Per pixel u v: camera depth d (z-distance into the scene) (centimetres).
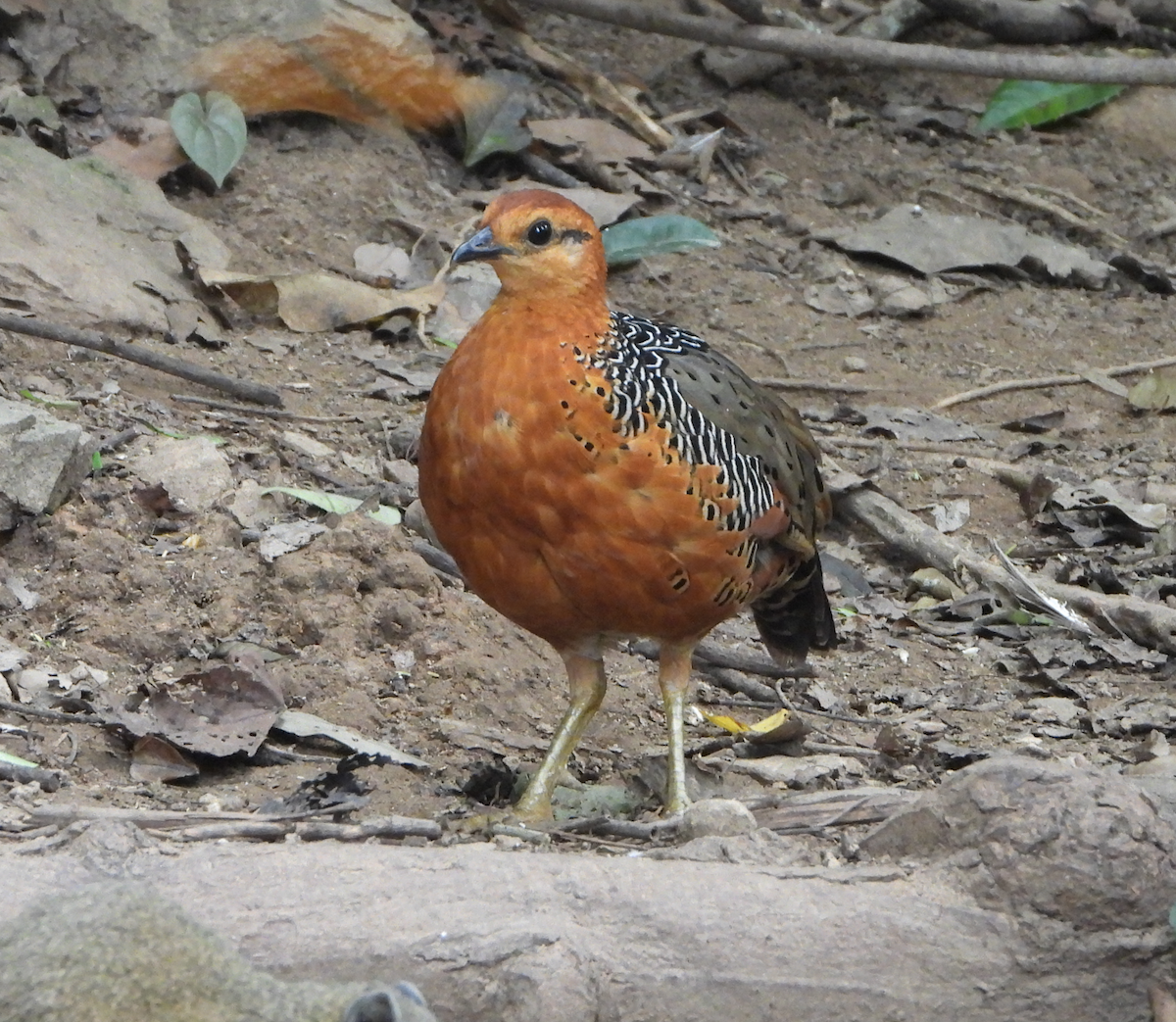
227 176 1534
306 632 1002
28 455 1013
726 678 1093
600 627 849
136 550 1027
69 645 952
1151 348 1630
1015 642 1173
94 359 1252
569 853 759
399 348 1406
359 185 1567
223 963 552
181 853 697
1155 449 1451
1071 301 1702
